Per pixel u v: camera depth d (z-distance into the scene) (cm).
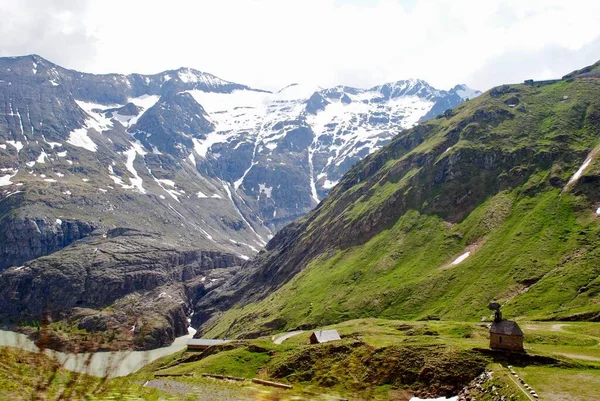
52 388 2428
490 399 6556
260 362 10756
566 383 6412
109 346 2509
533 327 12012
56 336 2444
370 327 14562
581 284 15200
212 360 11200
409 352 8781
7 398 2355
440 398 7419
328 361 9719
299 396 6662
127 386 3077
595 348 8875
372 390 8212
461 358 8025
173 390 6594
